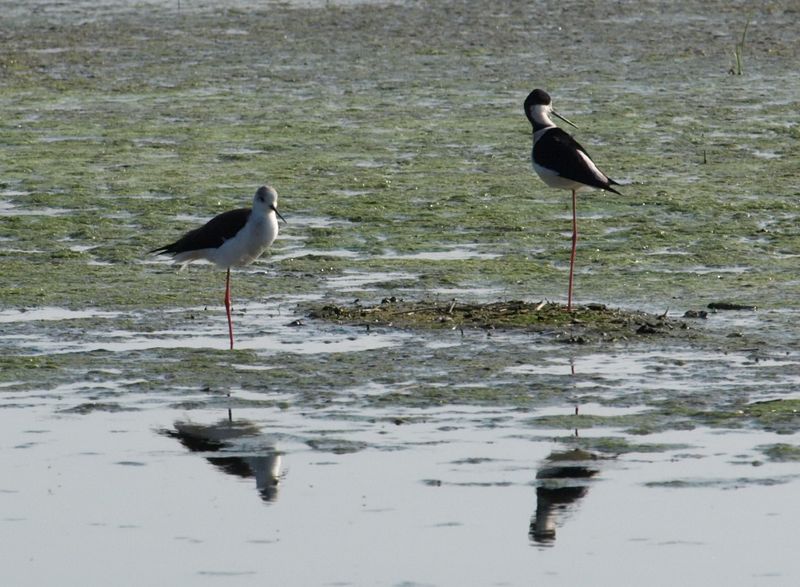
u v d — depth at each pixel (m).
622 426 10.89
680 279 15.97
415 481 9.84
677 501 9.41
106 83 30.59
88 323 14.24
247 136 24.92
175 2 43.97
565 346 13.20
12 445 10.63
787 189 20.73
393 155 23.30
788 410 11.17
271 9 42.25
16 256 17.28
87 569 8.51
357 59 33.53
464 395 11.73
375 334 13.74
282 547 8.80
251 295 15.45
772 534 8.89
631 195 20.41
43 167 22.41
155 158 23.16
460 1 43.41
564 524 9.09
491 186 21.06
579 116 26.55
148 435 10.84
